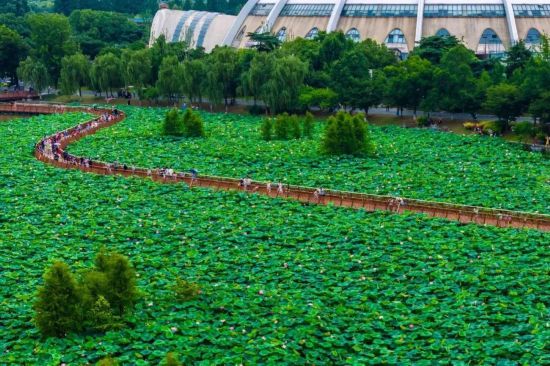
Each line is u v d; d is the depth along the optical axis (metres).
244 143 149.25
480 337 68.56
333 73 184.75
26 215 103.62
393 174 124.94
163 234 96.25
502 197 111.94
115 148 145.38
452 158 137.62
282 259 87.69
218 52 198.38
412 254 88.44
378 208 108.69
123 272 73.31
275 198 112.31
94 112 191.88
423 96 172.00
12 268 84.12
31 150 144.12
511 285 79.12
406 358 65.19
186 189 116.56
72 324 69.38
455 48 173.75
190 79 195.00
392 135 157.88
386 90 176.00
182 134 157.75
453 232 96.25
